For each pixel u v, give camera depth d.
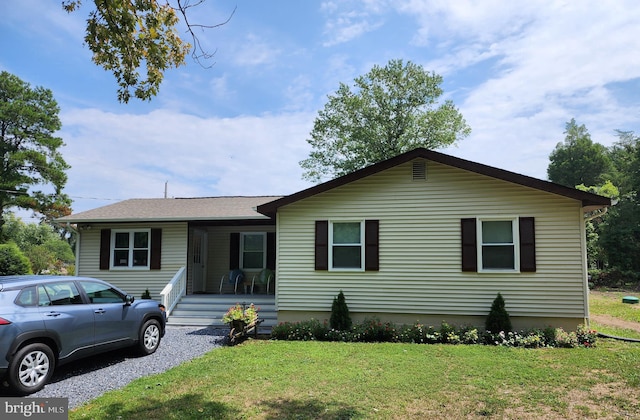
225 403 5.20
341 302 10.53
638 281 28.72
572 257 9.83
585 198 9.58
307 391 5.68
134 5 5.66
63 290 6.74
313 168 29.45
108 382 6.36
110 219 13.87
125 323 7.67
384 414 4.84
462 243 10.40
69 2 5.85
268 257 15.35
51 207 33.16
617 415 4.82
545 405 5.16
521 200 10.17
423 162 10.77
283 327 10.34
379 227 10.90
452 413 4.88
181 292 13.46
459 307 10.30
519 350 8.54
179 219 13.70
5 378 5.52
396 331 10.05
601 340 9.77
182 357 8.07
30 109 31.55
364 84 28.39
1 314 5.59
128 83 6.56
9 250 20.31
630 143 46.62
